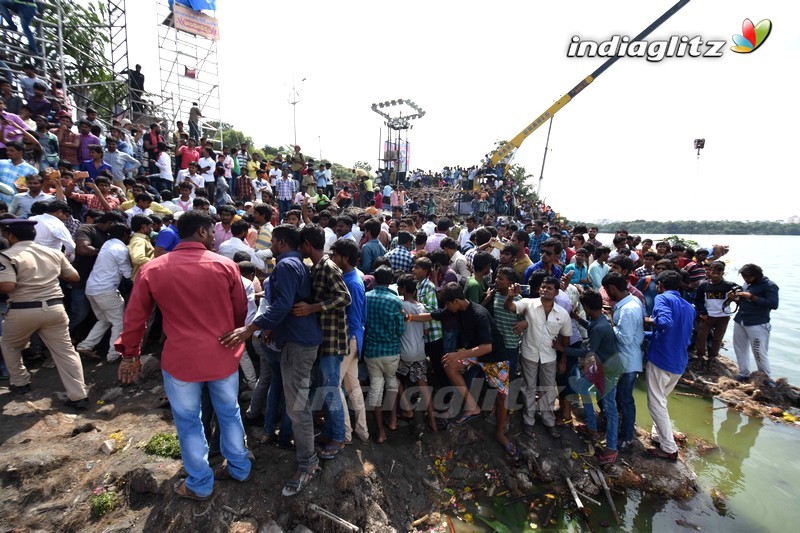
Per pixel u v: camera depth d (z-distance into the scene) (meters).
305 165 14.81
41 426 3.63
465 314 4.22
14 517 2.90
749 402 6.29
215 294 2.83
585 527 3.85
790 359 9.11
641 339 4.55
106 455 3.43
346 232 5.36
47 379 4.33
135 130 11.21
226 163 11.45
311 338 3.17
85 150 7.72
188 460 2.90
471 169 23.33
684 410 6.18
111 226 4.84
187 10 15.15
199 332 2.79
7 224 3.61
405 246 5.64
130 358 2.85
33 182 5.26
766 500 4.27
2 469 3.08
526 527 3.79
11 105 7.41
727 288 7.24
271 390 3.69
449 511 3.85
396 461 4.02
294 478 3.27
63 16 11.42
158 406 4.11
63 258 3.95
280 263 3.07
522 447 4.54
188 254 2.83
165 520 2.95
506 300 4.43
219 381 2.93
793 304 15.35
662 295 4.66
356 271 3.85
